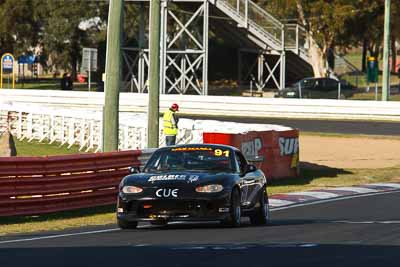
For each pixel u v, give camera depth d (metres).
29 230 53.59
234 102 162.88
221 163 52.06
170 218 48.50
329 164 107.75
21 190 58.00
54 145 116.31
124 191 49.50
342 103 155.25
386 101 158.50
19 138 122.56
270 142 92.56
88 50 175.00
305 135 131.62
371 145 122.94
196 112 166.12
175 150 53.28
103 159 64.94
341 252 38.59
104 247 40.94
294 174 97.69
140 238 45.28
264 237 45.25
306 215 61.97
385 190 84.81
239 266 33.91
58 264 34.84
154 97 80.31
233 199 49.53
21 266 34.38
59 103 177.62
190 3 197.12
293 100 158.62
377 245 41.50
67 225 56.41
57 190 60.62
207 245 41.31
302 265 34.34
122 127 108.44
